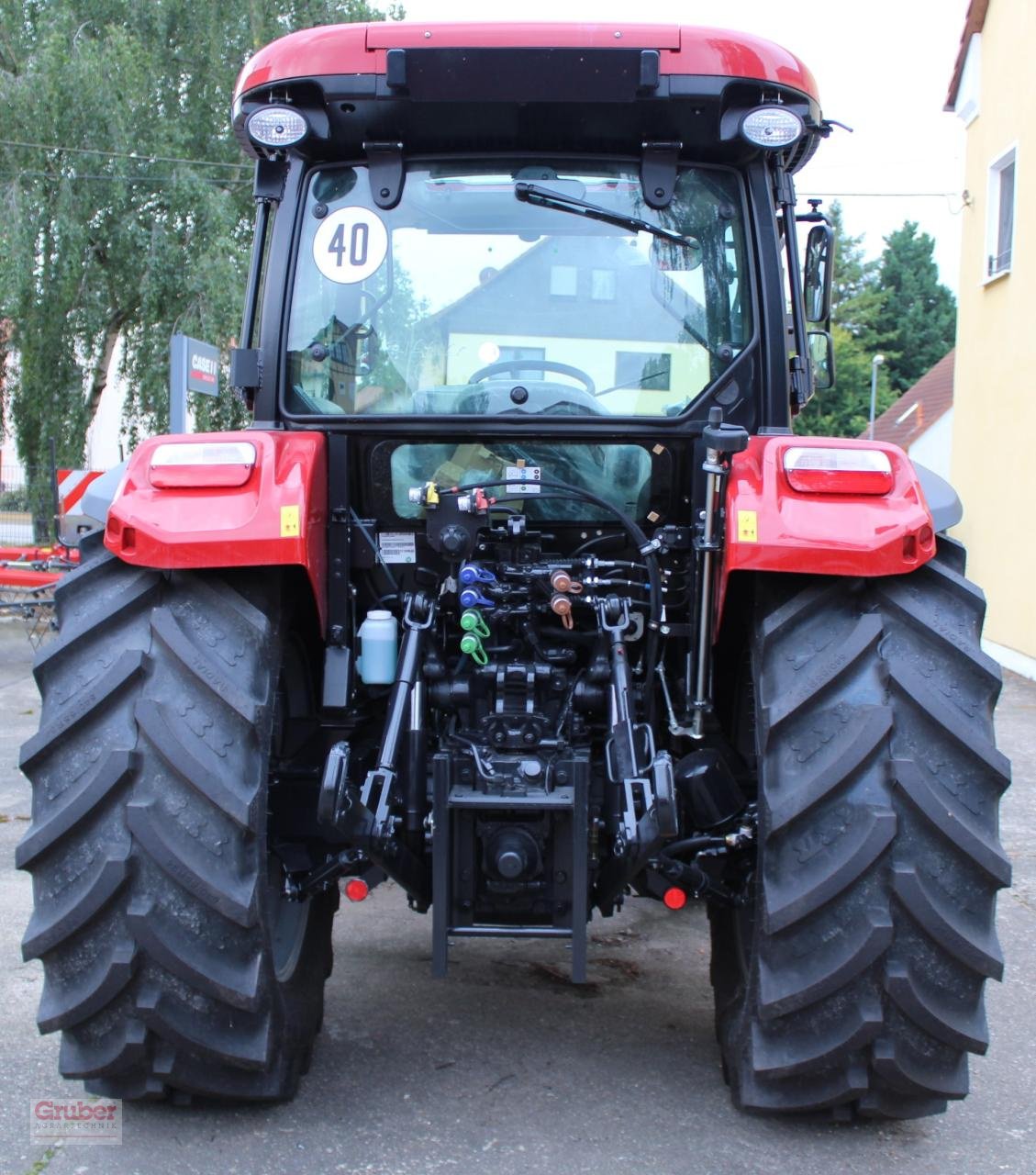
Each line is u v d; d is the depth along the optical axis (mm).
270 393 3211
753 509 2625
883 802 2506
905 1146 2752
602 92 3020
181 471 2676
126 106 16750
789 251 3322
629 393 3184
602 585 3084
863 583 2742
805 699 2572
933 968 2523
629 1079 3080
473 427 3125
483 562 3158
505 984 3750
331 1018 3463
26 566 11508
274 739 3059
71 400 17625
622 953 4059
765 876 2576
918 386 37594
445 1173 2600
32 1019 3377
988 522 12305
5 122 16047
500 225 3209
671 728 2990
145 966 2506
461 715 3096
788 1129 2818
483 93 3031
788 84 3094
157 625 2631
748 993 2695
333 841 3197
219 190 18250
